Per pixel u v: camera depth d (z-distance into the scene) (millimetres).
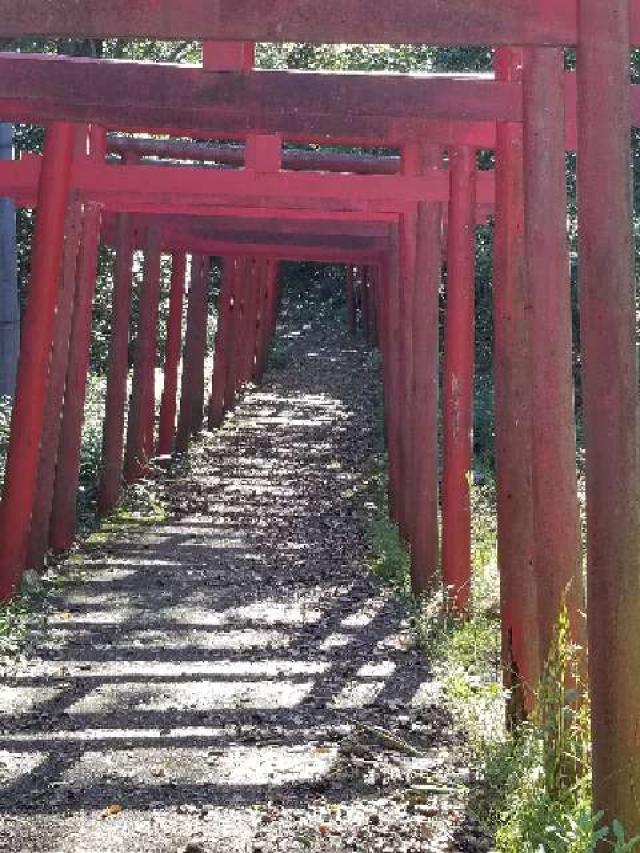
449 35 2664
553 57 3271
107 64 3703
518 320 4148
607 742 2480
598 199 2518
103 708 3920
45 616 5320
